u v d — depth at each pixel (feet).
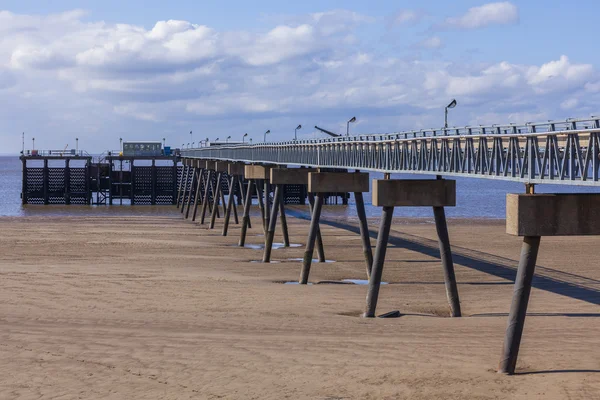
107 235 182.80
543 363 65.51
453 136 88.94
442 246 92.73
